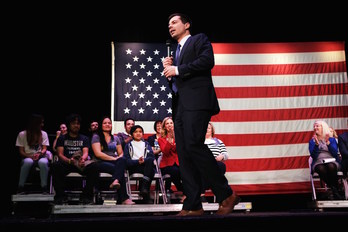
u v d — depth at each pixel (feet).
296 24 22.36
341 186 17.03
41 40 21.40
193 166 9.08
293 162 19.76
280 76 20.66
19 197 14.30
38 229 6.43
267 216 6.71
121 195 13.61
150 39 22.27
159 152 16.28
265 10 21.86
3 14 20.34
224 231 6.66
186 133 8.78
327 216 6.70
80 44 21.95
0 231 6.32
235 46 20.88
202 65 8.75
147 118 19.99
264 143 19.89
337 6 21.53
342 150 15.47
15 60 21.09
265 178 19.54
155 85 20.39
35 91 21.39
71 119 14.53
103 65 22.18
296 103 20.38
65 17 21.18
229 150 19.74
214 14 22.04
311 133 20.11
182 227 6.63
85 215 13.91
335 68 20.88
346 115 20.35
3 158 20.31
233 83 20.45
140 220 6.57
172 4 21.56
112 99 20.03
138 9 21.61
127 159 14.71
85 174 13.39
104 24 21.81
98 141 14.74
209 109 8.88
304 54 20.98
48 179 17.02
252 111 20.21
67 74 21.81
